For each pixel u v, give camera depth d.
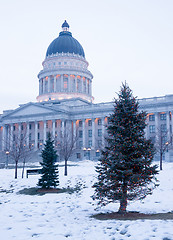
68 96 100.94
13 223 12.57
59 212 15.53
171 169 33.91
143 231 9.91
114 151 14.12
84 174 33.97
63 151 37.53
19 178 33.31
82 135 82.56
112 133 14.83
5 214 15.11
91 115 80.75
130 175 13.55
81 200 19.47
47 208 17.08
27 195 23.42
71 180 29.61
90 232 10.45
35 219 13.50
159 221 11.19
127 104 14.62
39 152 79.25
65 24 122.00
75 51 112.69
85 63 113.62
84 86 109.31
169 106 69.31
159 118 71.50
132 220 12.12
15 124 90.81
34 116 85.88
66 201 19.64
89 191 23.00
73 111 83.25
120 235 9.81
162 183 22.66
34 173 34.69
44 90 107.44
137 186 13.99
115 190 14.18
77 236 10.01
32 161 77.38
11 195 23.95
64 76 106.12
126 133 14.20
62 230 10.93
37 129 86.38
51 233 10.52
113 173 13.62
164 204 16.05
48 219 13.47
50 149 26.84
